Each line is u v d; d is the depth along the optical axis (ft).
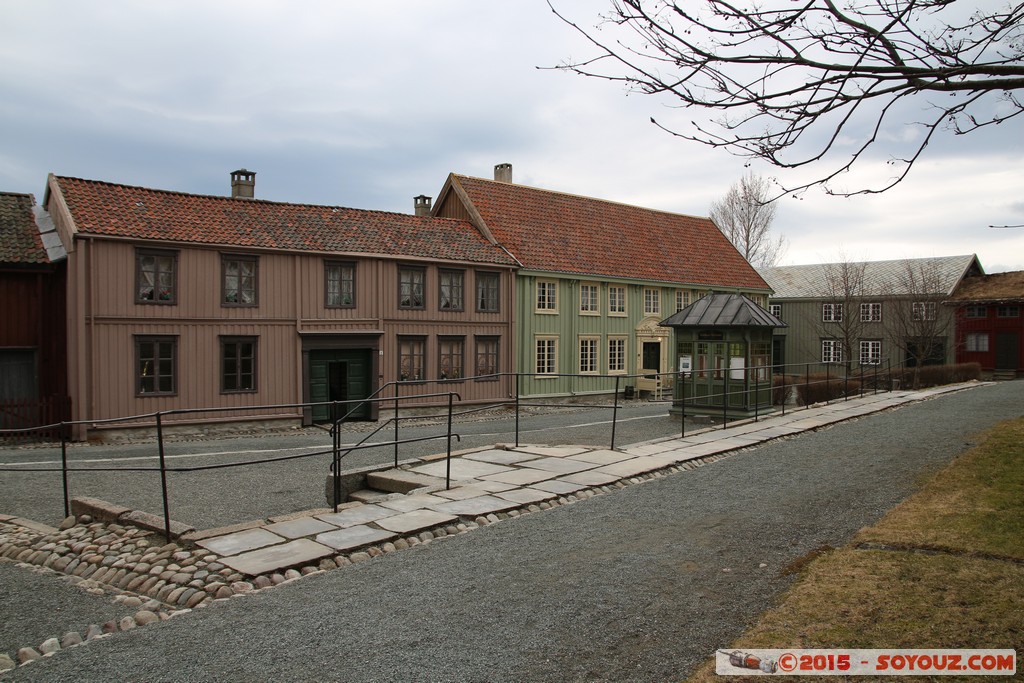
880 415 63.31
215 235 70.85
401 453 51.16
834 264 167.02
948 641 16.21
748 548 24.86
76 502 31.14
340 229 82.23
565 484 34.65
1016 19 15.35
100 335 63.87
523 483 34.81
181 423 68.28
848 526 27.17
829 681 14.87
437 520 27.89
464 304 89.51
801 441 49.11
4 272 66.69
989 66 14.78
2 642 19.21
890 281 151.23
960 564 20.77
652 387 108.88
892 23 14.78
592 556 24.26
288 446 57.57
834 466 39.22
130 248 65.72
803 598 19.27
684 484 35.73
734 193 196.24
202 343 69.67
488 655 17.01
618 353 109.70
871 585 19.74
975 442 45.14
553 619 19.03
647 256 118.11
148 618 19.93
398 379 83.15
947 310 139.85
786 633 17.28
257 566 22.75
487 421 75.82
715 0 14.79
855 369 140.97
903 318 127.85
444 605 20.08
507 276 94.27
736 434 51.52
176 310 68.08
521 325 96.43
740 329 61.67
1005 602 17.90
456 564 23.59
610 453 43.42
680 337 66.28
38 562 26.40
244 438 64.49
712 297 65.57
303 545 24.77
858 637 16.74
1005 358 140.05
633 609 19.63
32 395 68.39
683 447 45.65
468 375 89.76
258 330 73.00
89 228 63.36
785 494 32.89
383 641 17.85
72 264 62.69
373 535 25.93
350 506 30.27
